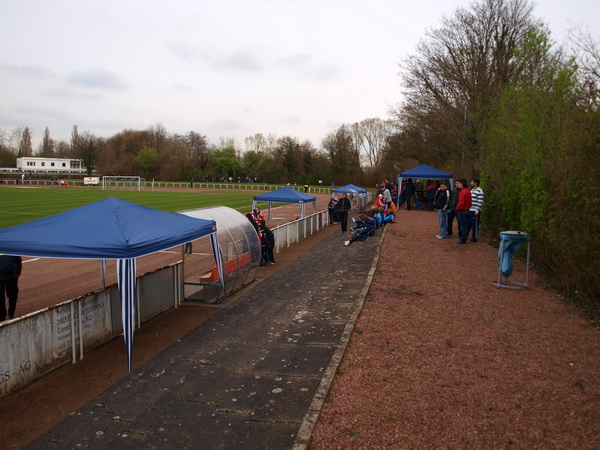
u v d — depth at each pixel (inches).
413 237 699.4
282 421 192.7
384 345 263.4
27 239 246.1
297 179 3673.7
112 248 243.4
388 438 170.2
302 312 349.7
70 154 4377.5
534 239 437.1
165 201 1651.1
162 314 355.3
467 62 1125.1
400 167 2175.2
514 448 161.2
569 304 331.3
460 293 369.7
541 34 698.2
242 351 275.3
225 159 3772.1
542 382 209.6
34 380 239.0
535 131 424.8
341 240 746.2
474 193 611.8
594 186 302.0
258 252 466.9
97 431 190.5
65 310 258.4
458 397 198.8
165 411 205.3
